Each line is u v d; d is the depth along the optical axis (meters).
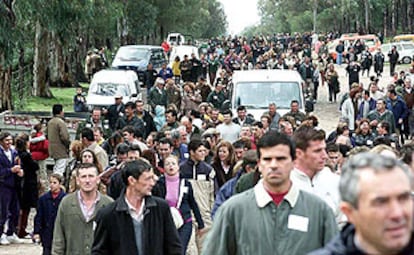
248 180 10.76
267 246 7.23
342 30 147.62
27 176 19.39
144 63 55.66
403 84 38.00
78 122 27.22
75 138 24.98
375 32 124.00
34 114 29.05
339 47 81.88
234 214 7.36
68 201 10.94
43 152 22.88
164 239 9.31
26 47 45.97
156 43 115.12
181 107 35.12
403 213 3.97
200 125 25.02
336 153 12.36
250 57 74.25
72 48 56.03
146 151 14.16
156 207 9.24
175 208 12.88
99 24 63.72
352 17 137.88
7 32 32.25
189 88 34.81
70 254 10.89
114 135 18.59
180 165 14.25
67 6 38.62
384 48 82.12
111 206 9.22
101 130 23.45
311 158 8.81
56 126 22.83
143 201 9.24
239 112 25.30
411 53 81.19
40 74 49.78
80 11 39.88
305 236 7.21
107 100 38.66
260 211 7.29
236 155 15.40
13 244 18.89
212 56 63.28
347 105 31.03
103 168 16.39
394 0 118.69
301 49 98.44
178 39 100.62
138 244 9.19
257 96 29.89
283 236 7.24
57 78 57.31
